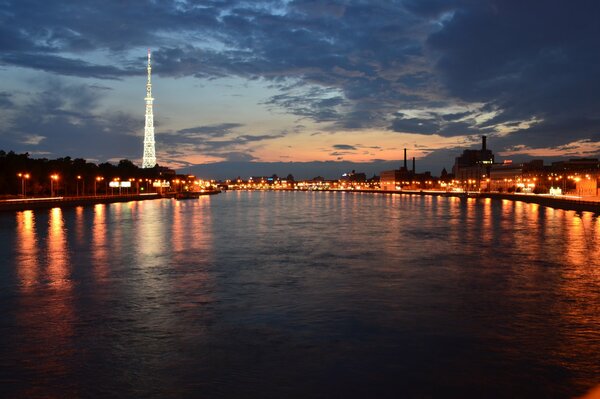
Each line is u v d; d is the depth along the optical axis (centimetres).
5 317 2514
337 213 11856
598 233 6812
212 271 3784
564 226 8019
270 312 2592
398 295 2967
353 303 2775
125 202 19925
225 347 2070
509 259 4400
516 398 1627
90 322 2425
